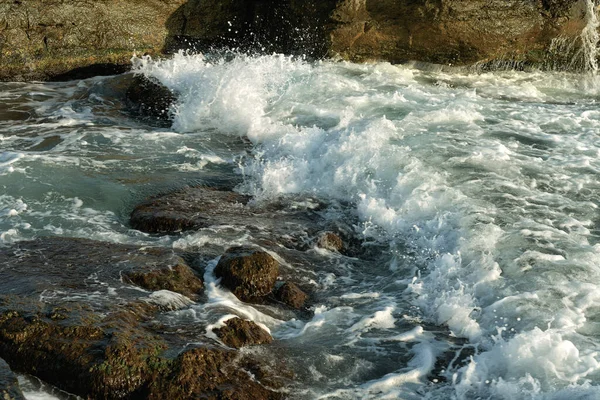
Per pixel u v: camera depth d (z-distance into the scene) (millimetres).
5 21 14273
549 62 13969
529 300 6102
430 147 9250
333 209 8336
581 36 13625
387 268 7172
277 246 7344
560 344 5371
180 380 4918
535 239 7039
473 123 10492
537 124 10570
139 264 6582
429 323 6152
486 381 5262
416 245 7398
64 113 12523
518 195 8062
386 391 5223
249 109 11305
